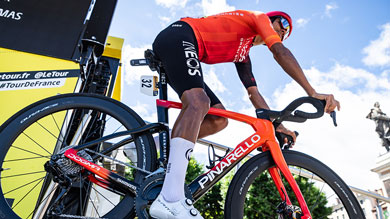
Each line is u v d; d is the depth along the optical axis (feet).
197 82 4.60
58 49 7.79
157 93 5.52
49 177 6.09
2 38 7.53
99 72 10.41
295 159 5.12
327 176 5.11
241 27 5.39
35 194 5.93
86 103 5.10
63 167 4.45
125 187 4.51
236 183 4.74
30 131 6.40
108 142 6.58
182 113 4.44
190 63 4.72
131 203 4.49
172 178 4.12
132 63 5.60
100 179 4.72
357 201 4.98
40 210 5.66
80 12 8.54
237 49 5.63
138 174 4.68
